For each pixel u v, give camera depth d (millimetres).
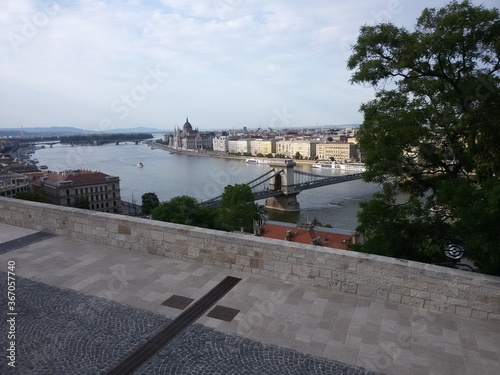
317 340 8023
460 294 9023
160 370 6980
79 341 7801
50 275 11008
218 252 11695
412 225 15680
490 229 10578
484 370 7156
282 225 46750
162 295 9898
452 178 13844
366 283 9930
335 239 42062
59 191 81125
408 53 14086
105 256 12562
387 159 14430
